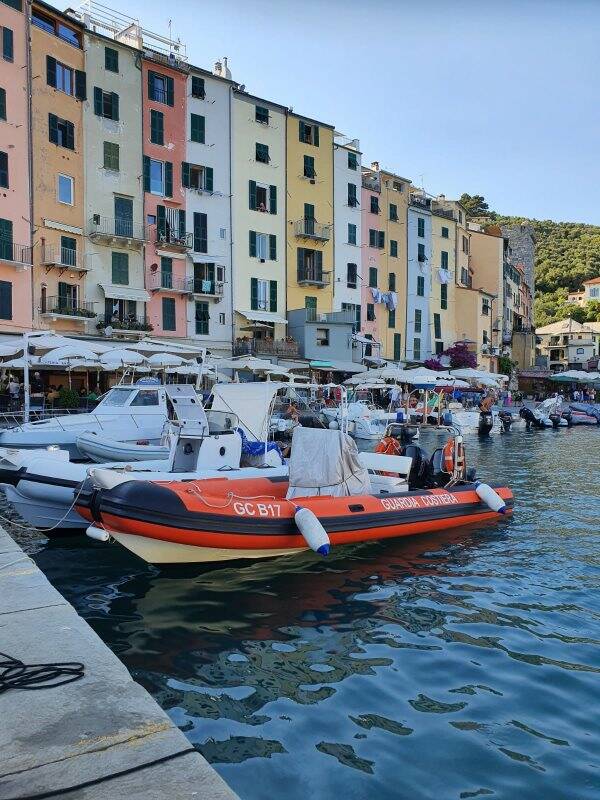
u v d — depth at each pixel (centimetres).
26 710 346
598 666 591
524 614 721
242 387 1289
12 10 3016
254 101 4131
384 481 1127
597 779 425
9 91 3009
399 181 5234
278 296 4291
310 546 842
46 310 3152
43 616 484
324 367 4091
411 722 493
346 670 579
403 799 402
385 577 849
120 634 658
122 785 283
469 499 1141
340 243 4706
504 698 530
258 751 452
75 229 3284
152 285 3619
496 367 6556
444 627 682
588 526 1144
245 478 1043
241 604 746
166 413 1709
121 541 817
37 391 2948
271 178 4238
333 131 4600
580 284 11756
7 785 283
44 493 992
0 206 2975
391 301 5097
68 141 3281
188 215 3806
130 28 3766
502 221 12656
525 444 2734
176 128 3750
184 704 516
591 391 6531
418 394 3869
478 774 428
